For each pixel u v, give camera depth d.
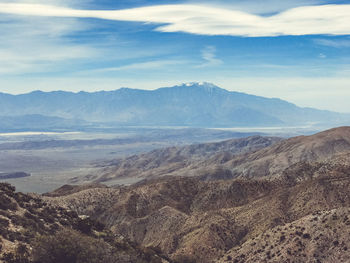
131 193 194.00
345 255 84.56
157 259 84.44
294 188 153.88
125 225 164.75
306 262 88.00
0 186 78.31
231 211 153.25
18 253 55.28
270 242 100.69
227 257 107.19
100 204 189.50
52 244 59.41
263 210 142.62
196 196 195.62
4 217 64.44
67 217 78.81
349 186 139.62
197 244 126.56
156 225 157.75
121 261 65.75
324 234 92.00
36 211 73.00
